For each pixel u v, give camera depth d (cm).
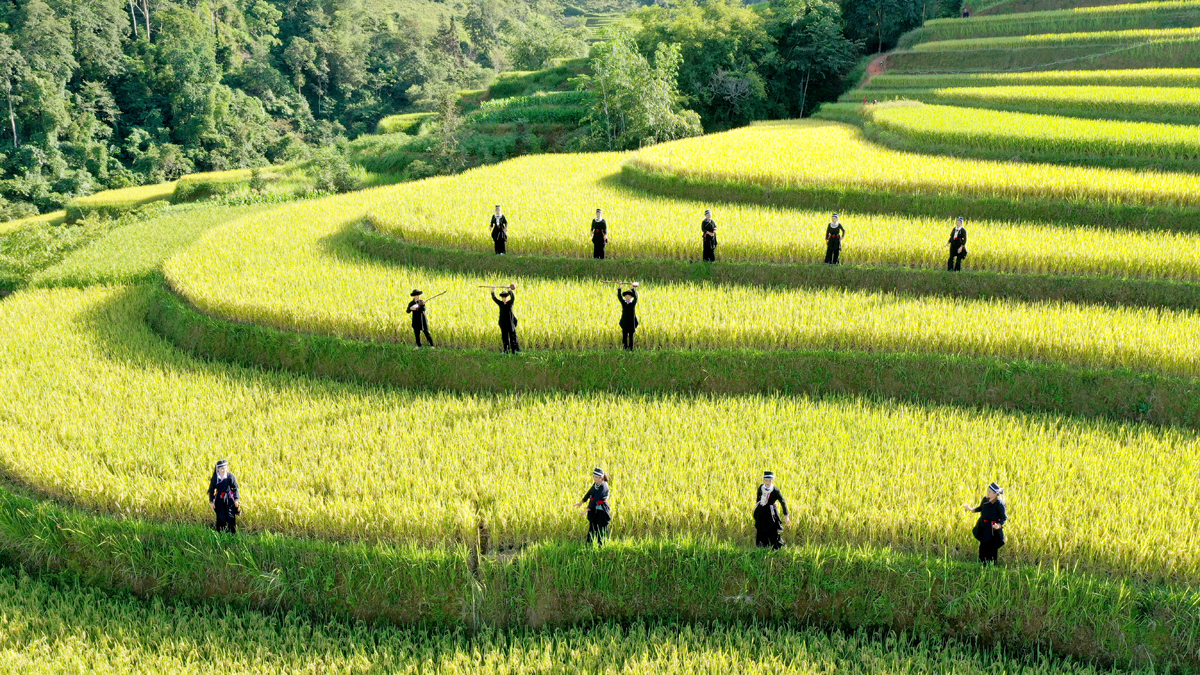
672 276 2894
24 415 2039
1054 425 1948
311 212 3962
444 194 3938
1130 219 3089
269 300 2634
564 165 4856
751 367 2269
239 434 1945
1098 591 1375
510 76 10188
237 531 1603
